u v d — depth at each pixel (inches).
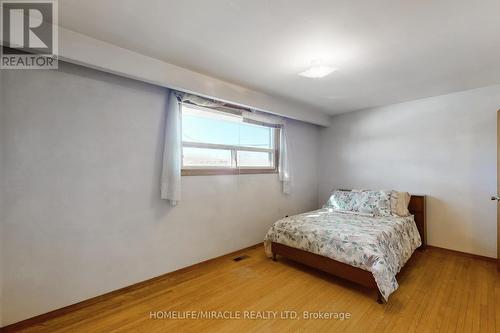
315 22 64.8
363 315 73.6
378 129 153.7
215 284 94.2
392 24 65.3
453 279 96.3
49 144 72.7
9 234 66.4
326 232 98.0
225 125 126.0
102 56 75.4
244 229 132.4
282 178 152.9
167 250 100.2
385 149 150.6
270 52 82.4
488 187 115.4
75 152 77.5
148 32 70.6
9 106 66.4
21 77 68.3
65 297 75.6
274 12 60.6
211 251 116.1
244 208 132.4
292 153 164.6
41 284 71.5
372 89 119.9
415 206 131.7
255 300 82.7
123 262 88.0
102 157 83.1
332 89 120.3
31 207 69.8
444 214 128.1
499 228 102.5
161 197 96.7
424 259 118.0
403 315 73.3
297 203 168.7
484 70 96.1
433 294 85.1
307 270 106.7
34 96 70.2
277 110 135.1
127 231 89.1
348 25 66.1
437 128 130.4
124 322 71.2
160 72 88.6
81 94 78.7
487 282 93.4
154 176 96.7
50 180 72.9
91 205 80.7
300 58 86.7
